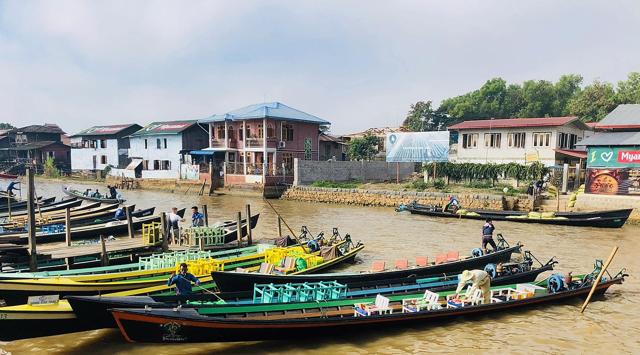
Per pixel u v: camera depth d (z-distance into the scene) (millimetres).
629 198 26219
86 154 64375
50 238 18281
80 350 9320
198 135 51906
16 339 8570
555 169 32875
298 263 14062
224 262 13500
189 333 8648
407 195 34000
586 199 27500
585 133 39844
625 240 21156
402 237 21938
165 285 11570
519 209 29391
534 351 9492
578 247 19594
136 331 8367
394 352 9414
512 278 13203
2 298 10078
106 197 35094
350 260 16938
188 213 31109
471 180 35938
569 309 11867
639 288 13695
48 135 73375
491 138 38844
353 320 9656
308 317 9914
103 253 14133
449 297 11523
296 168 40469
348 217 29016
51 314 8625
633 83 53812
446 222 26703
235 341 9148
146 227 20547
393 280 12398
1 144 73438
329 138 53062
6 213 26969
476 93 68625
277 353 9305
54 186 53594
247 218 18172
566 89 64625
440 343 9836
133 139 56375
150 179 50188
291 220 27703
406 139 38188
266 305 9734
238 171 44062
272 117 42562
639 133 28031
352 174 44594
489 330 10516
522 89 66500
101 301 8500
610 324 10938
